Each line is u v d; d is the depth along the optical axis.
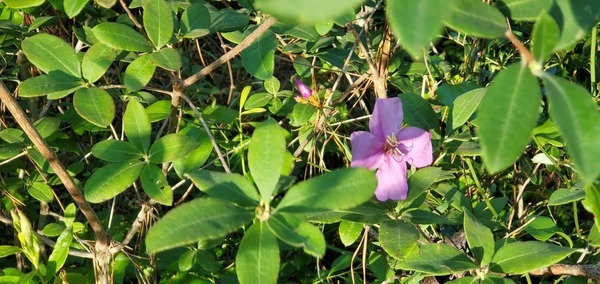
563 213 0.84
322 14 0.27
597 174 0.35
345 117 0.81
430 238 0.70
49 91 0.56
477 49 0.84
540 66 0.38
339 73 0.80
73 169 0.78
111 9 0.86
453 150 0.63
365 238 0.69
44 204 0.78
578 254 0.68
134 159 0.58
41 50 0.57
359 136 0.56
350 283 0.76
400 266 0.56
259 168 0.45
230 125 0.80
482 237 0.56
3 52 0.81
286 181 0.46
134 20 0.58
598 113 0.36
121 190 0.57
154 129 1.04
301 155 0.84
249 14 0.72
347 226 0.65
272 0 0.27
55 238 0.81
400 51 0.78
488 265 0.56
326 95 0.75
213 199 0.44
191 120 0.79
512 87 0.37
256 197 0.45
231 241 0.85
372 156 0.57
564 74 0.81
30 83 0.56
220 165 0.76
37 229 0.84
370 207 0.59
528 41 0.84
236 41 0.67
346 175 0.44
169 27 0.56
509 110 0.37
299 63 0.77
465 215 0.57
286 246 0.79
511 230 0.76
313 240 0.43
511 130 0.37
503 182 0.86
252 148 0.45
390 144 0.57
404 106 0.62
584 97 0.36
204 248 0.72
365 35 0.78
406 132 0.57
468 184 0.78
